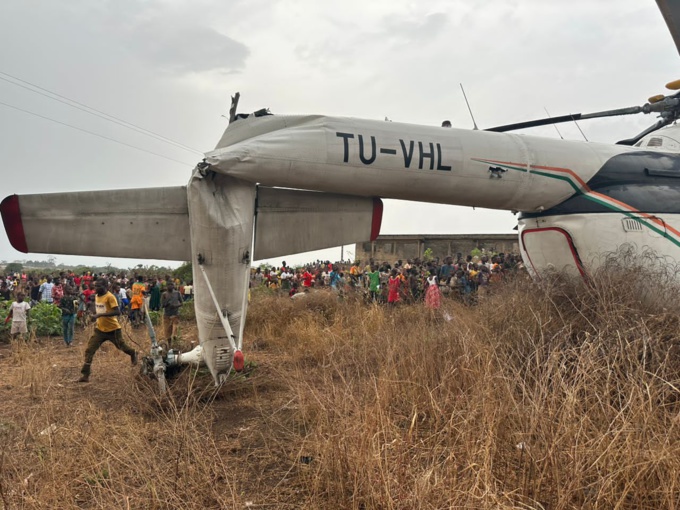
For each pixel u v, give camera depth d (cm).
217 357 641
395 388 514
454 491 311
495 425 380
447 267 1459
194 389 638
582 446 334
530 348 568
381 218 725
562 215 777
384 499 315
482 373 487
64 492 353
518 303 692
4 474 395
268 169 630
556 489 322
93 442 440
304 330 1027
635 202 762
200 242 627
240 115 705
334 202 705
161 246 671
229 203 632
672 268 723
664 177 801
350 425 399
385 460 335
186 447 418
